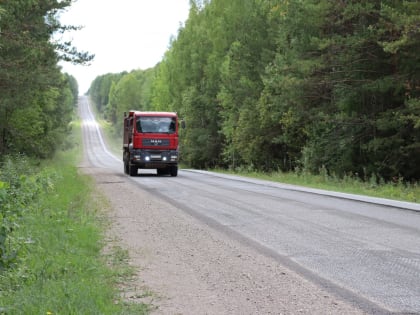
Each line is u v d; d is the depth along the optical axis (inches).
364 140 1235.2
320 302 242.7
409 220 504.7
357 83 1194.6
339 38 1145.4
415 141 1101.1
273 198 713.6
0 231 267.1
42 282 249.9
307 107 1286.9
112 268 307.7
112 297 245.9
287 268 311.6
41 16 1098.7
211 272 303.1
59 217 464.1
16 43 952.9
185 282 281.1
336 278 287.6
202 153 2288.4
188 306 237.6
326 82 1188.5
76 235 386.0
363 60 1182.9
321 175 1150.3
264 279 286.5
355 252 356.2
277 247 374.9
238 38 1835.6
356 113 1183.6
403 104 1157.1
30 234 356.5
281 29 1419.8
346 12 1124.5
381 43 1049.5
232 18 2101.4
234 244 386.9
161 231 444.8
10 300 222.1
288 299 248.1
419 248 368.8
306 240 401.4
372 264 320.8
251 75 1750.7
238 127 1699.1
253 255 348.8
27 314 205.8
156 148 1269.7
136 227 465.4
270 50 1695.4
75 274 275.4
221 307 236.2
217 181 1075.9
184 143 2324.1
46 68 1097.4
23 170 965.8
